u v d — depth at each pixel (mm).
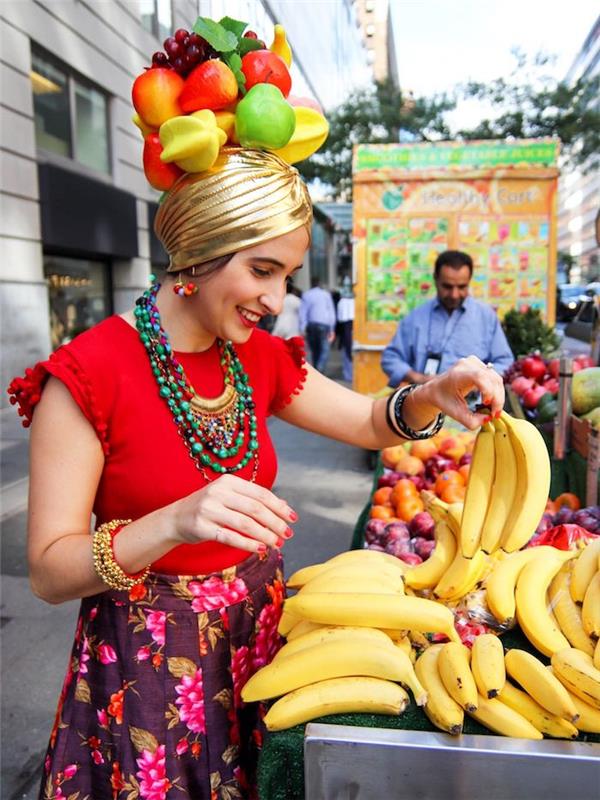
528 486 1332
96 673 1338
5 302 8891
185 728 1324
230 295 1230
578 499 2574
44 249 10539
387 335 7008
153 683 1312
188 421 1310
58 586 1169
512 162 6602
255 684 1264
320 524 4816
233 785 1374
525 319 5840
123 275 12789
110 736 1322
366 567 1482
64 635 3350
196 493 1082
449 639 1387
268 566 1498
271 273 1241
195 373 1363
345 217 17812
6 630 3400
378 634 1272
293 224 1207
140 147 13000
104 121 11961
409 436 1605
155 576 1327
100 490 1328
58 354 1251
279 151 1311
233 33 1252
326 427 1656
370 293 6973
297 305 11750
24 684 2951
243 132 1197
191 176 1206
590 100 20875
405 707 1174
